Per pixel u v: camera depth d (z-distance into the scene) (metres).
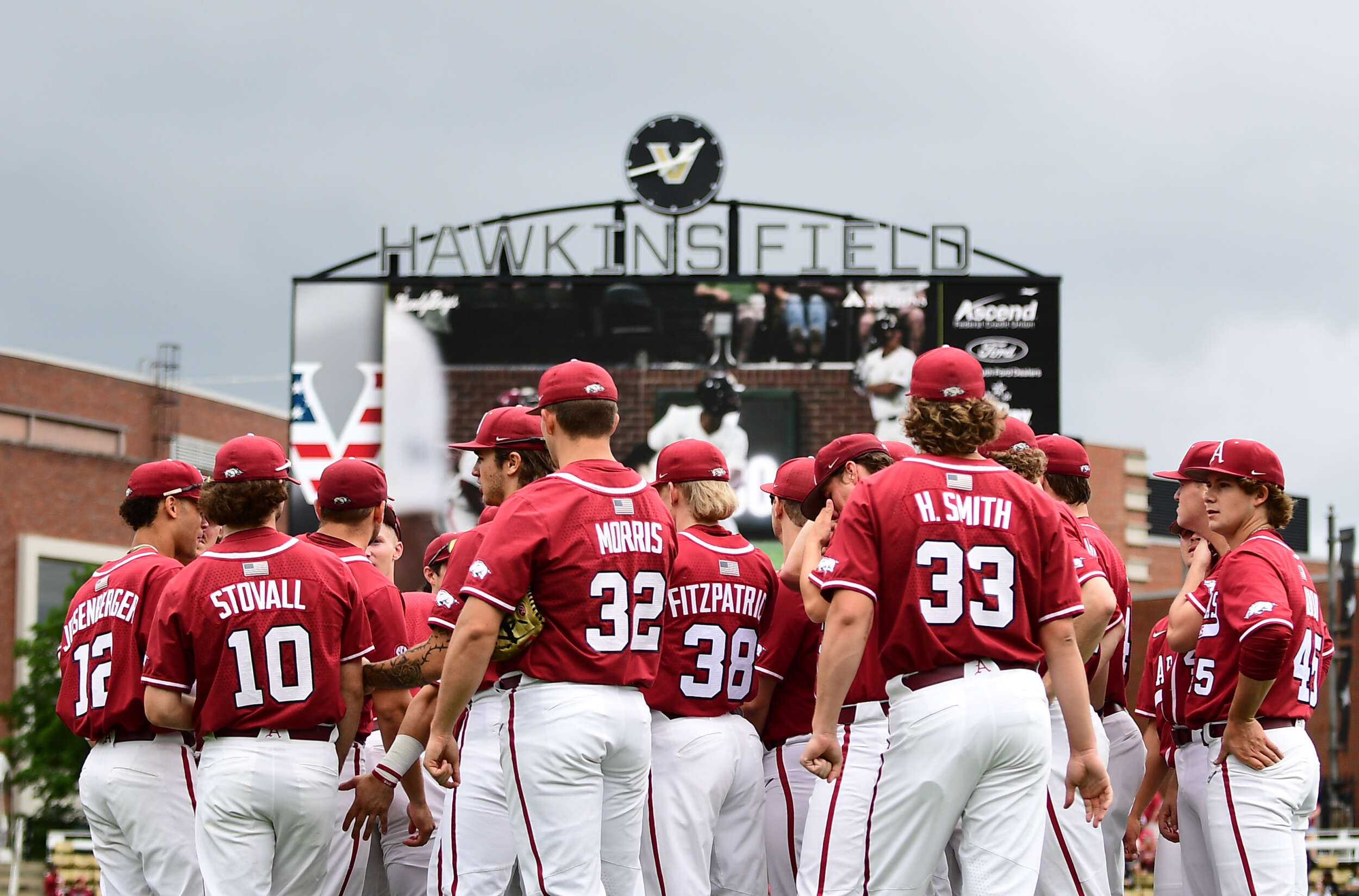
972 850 5.14
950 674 5.11
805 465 7.34
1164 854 7.81
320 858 6.22
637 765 5.67
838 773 5.19
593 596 5.53
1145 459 59.22
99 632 6.51
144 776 6.40
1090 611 5.96
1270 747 6.36
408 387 20.84
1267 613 6.17
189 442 48.31
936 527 5.18
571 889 5.42
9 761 38.41
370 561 6.82
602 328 20.92
